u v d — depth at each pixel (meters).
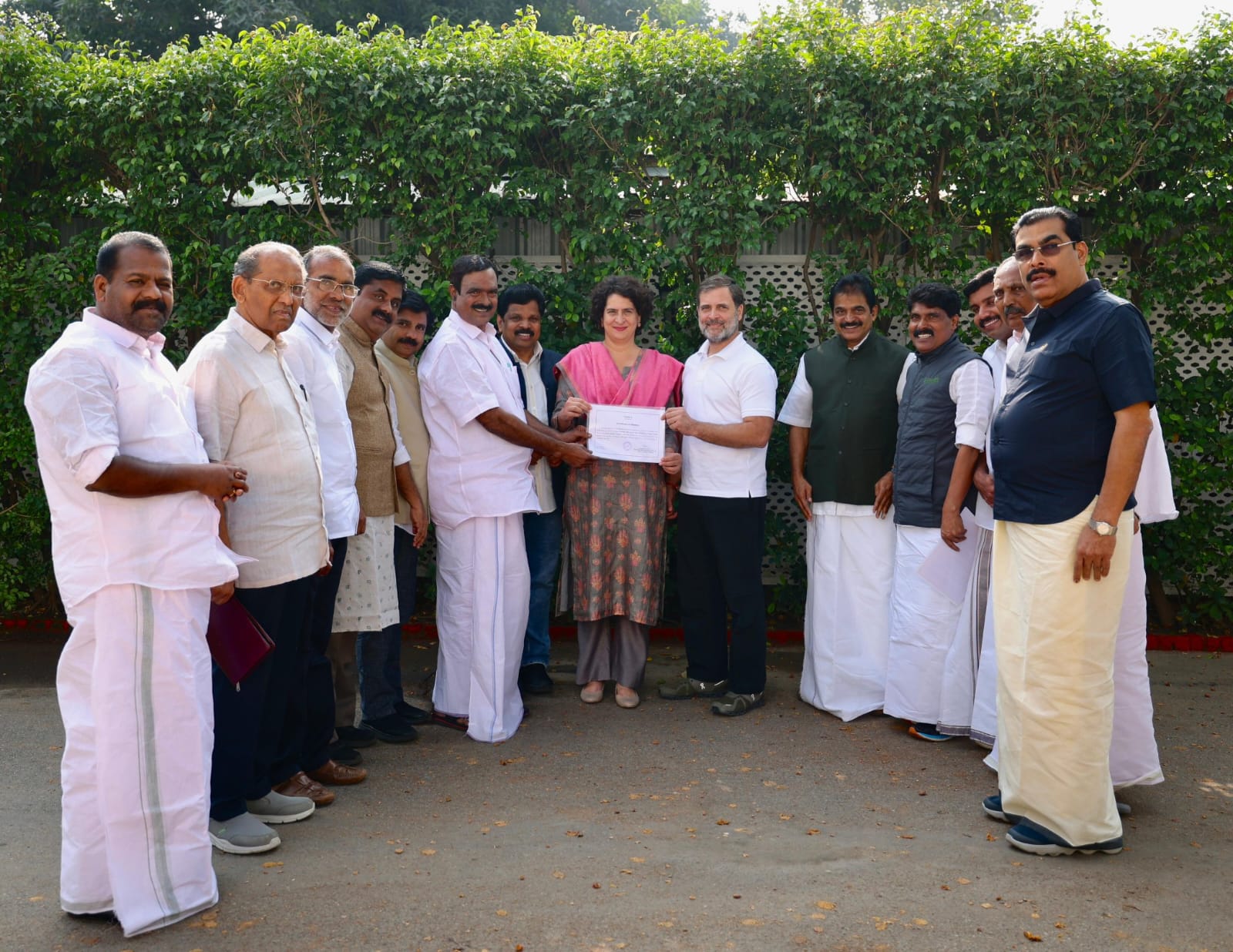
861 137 6.05
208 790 3.12
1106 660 3.41
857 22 6.21
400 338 4.86
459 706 4.92
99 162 6.52
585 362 5.30
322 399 4.00
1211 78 5.88
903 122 5.91
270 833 3.51
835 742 4.77
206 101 6.16
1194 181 6.00
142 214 6.27
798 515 6.62
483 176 6.16
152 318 3.00
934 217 6.25
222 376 3.45
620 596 5.20
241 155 6.23
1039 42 5.98
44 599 6.96
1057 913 3.03
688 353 6.18
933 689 4.80
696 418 5.21
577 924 2.95
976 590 4.63
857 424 5.11
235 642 3.28
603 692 5.56
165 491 2.92
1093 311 3.39
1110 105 5.93
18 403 6.33
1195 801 4.04
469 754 4.59
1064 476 3.39
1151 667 5.96
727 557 5.19
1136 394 3.26
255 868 3.34
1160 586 6.48
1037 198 6.10
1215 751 4.62
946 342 4.91
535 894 3.14
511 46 6.11
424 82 6.03
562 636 6.69
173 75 6.12
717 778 4.29
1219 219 6.05
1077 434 3.37
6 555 6.57
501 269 6.41
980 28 6.03
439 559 4.97
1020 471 3.47
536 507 4.92
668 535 6.55
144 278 2.97
